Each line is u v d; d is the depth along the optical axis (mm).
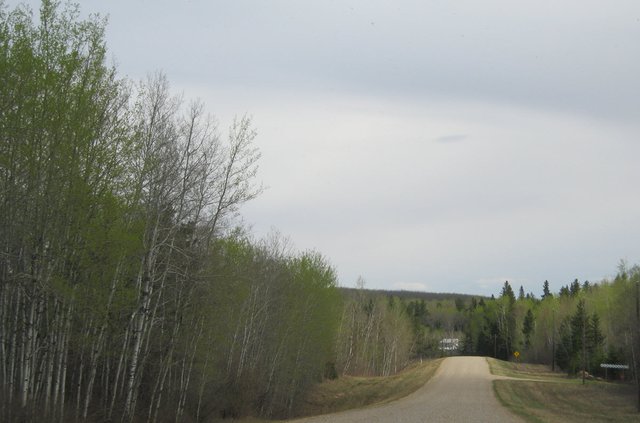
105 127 18047
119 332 23984
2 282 16984
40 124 15766
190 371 29406
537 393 45688
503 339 122688
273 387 43219
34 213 16703
